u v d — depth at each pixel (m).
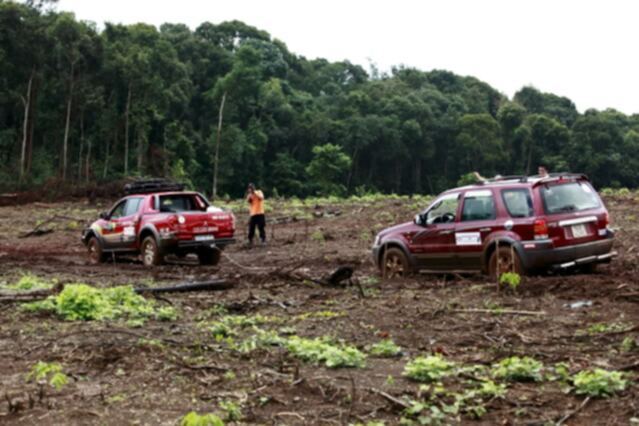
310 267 17.38
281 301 11.38
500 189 12.60
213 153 86.06
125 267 17.80
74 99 70.69
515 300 10.62
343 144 101.25
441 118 112.69
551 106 143.75
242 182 90.69
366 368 7.09
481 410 5.54
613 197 32.62
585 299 10.38
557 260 11.98
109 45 77.00
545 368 6.78
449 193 13.41
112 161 74.38
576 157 108.69
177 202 18.88
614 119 129.12
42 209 43.56
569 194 12.39
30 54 66.88
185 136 82.25
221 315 10.49
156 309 10.88
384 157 104.56
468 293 11.50
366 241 23.25
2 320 10.02
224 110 92.31
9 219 36.41
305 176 95.81
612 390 5.87
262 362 7.32
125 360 7.41
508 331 8.57
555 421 5.35
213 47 107.25
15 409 5.84
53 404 5.99
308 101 115.44
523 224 12.13
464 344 8.09
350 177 101.56
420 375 6.60
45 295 11.69
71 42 69.06
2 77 67.38
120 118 74.38
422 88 131.88
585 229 12.27
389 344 7.80
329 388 6.32
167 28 125.75
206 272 16.14
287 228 28.89
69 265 18.55
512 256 12.04
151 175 74.69
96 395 6.25
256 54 94.56
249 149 89.19
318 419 5.57
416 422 5.45
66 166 69.38
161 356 7.57
